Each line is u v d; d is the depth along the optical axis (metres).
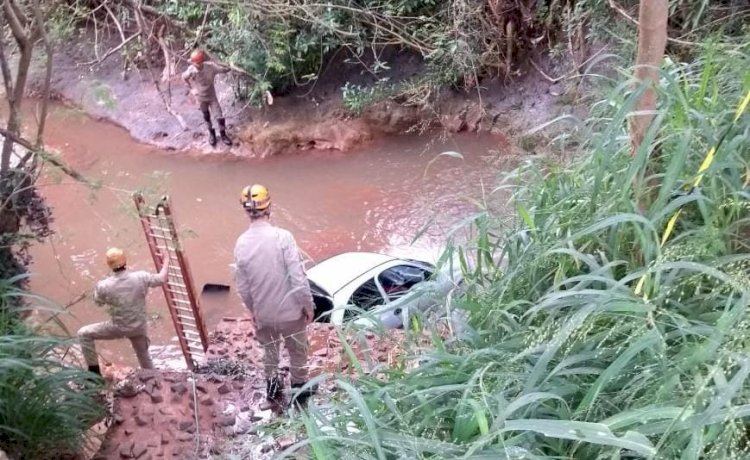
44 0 4.54
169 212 4.69
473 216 2.27
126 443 3.43
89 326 4.73
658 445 1.14
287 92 10.34
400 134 9.95
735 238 1.77
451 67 8.52
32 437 3.06
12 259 4.43
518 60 9.18
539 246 2.04
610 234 1.88
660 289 1.60
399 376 1.85
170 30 6.46
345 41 8.32
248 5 5.09
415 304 2.19
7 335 3.18
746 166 1.77
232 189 9.33
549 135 3.79
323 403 2.15
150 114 10.62
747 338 1.26
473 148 9.21
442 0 8.49
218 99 10.59
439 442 1.48
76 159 9.88
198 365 5.00
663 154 1.95
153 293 7.09
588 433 1.21
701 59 2.66
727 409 1.16
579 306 1.73
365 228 8.17
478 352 1.69
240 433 3.51
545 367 1.49
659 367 1.43
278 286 3.70
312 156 9.86
